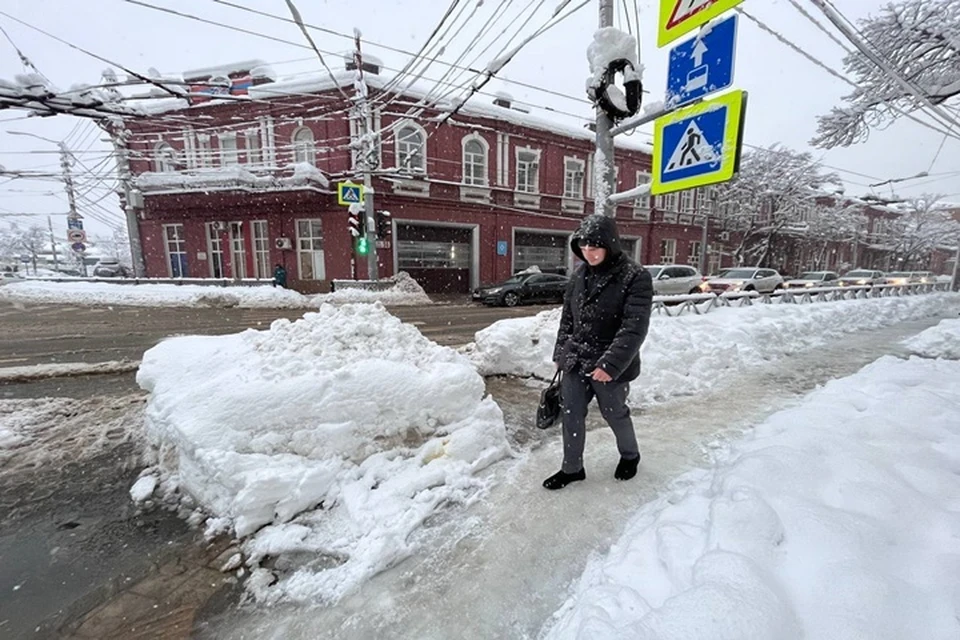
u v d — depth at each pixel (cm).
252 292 1484
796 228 2834
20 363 594
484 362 514
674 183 449
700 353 511
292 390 246
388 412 268
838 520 166
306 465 234
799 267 3300
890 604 127
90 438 333
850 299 1159
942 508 177
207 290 1516
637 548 179
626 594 149
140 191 1720
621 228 2509
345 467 246
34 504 243
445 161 1880
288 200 1736
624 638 122
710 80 398
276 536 204
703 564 148
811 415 301
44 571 191
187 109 1827
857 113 795
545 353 509
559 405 262
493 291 1530
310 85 1706
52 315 1147
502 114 1977
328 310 335
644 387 427
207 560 196
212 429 230
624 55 489
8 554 202
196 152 1844
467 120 1908
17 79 820
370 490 235
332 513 224
